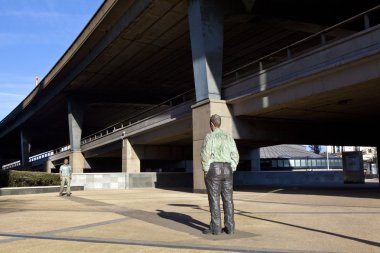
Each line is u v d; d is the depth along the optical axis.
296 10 26.88
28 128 84.69
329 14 28.42
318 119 25.80
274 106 20.47
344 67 16.09
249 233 6.54
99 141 50.72
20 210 11.40
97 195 19.88
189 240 5.98
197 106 23.47
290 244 5.52
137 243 5.79
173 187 31.61
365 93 17.92
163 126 33.81
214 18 23.66
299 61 18.14
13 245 5.79
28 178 24.59
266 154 76.62
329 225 7.34
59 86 55.53
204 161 6.35
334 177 40.31
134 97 58.72
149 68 45.19
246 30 34.16
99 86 53.59
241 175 34.91
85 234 6.74
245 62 43.88
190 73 47.62
